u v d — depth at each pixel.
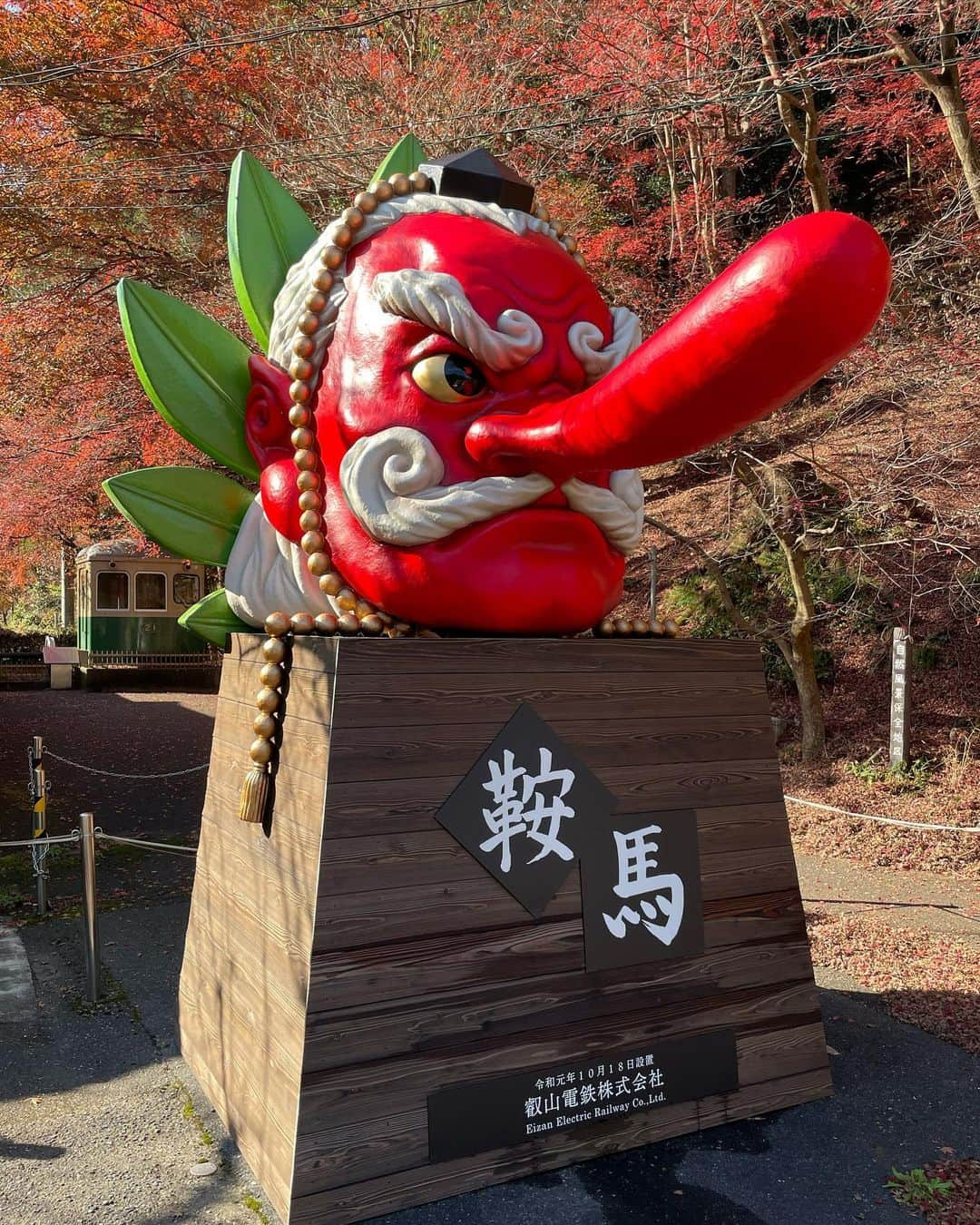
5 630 20.95
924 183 11.19
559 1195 2.67
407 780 2.66
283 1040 2.60
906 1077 3.41
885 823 7.38
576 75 8.52
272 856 2.81
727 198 10.93
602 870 2.94
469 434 2.78
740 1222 2.58
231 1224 2.54
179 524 3.30
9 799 8.59
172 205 9.36
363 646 2.63
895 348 8.17
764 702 3.35
